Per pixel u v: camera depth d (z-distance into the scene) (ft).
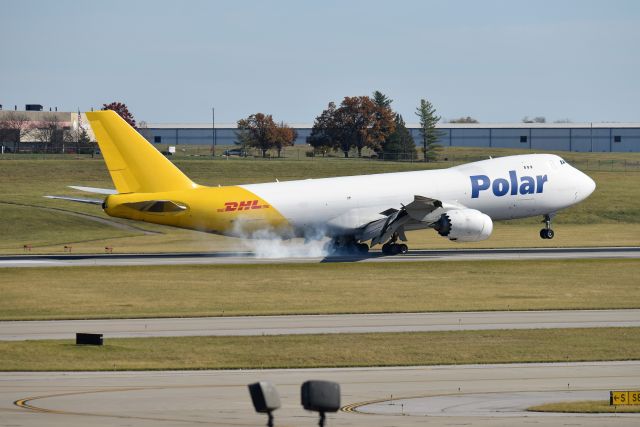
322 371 431.84
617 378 409.69
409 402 354.13
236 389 380.78
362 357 463.83
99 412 326.65
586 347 488.85
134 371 430.61
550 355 467.93
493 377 413.39
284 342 504.43
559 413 328.90
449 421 311.27
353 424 304.30
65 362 448.24
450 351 479.00
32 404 343.87
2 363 444.96
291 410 333.42
